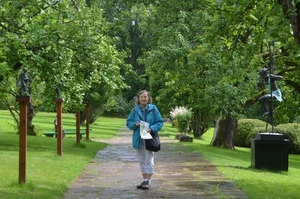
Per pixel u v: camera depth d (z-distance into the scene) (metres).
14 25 8.53
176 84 21.70
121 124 56.00
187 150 20.20
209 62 19.22
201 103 21.89
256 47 15.13
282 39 9.09
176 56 20.80
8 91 18.86
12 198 8.20
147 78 68.50
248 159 18.86
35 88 24.33
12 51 14.51
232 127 23.75
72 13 8.80
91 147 20.67
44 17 10.16
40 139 22.23
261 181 11.20
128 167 13.86
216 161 15.83
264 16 10.62
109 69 16.89
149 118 9.81
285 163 14.02
